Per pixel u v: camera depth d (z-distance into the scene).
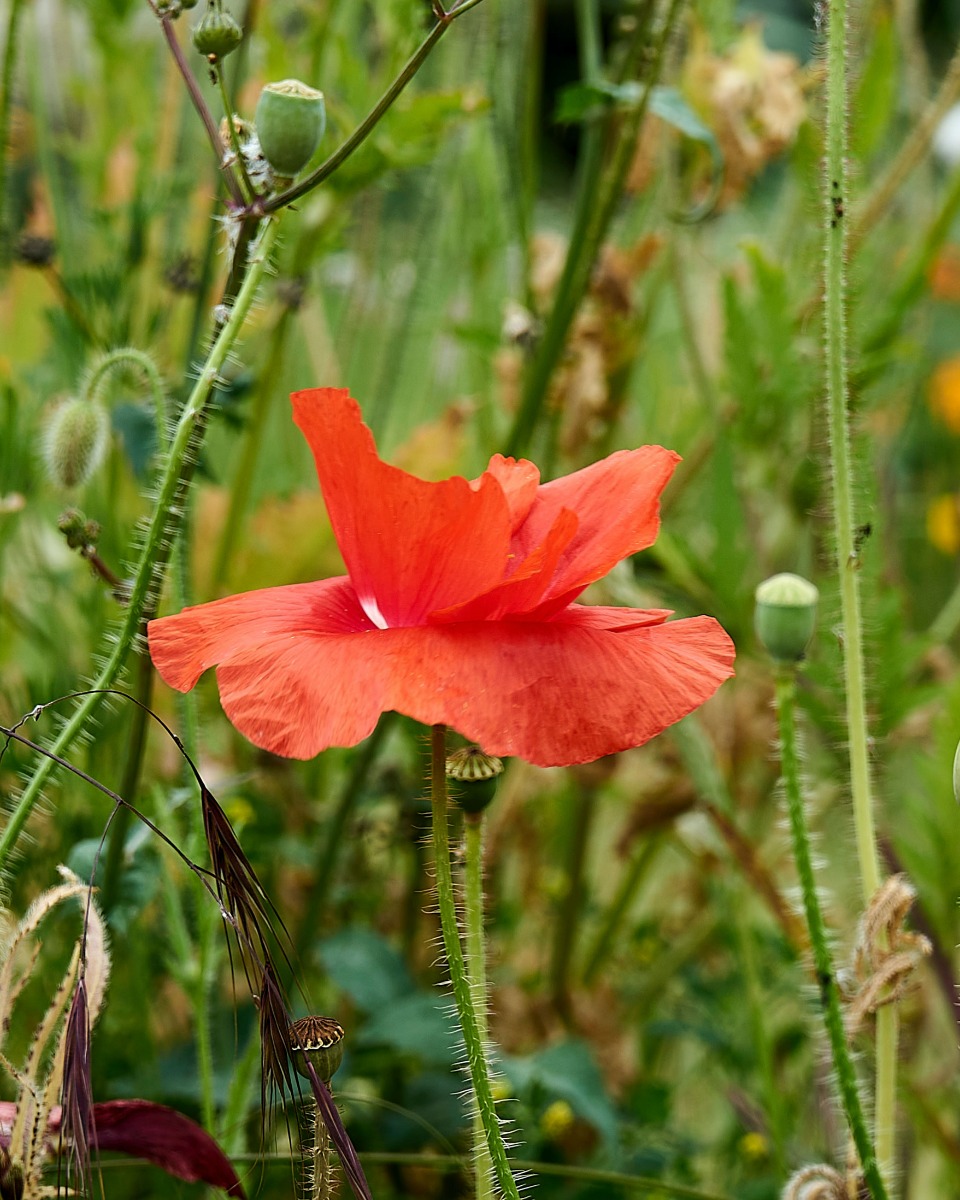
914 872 0.65
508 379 0.78
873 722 0.63
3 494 0.65
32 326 0.79
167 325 0.72
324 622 0.48
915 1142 0.68
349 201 0.69
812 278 0.72
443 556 0.47
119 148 0.77
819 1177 0.52
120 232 0.74
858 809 0.52
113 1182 0.64
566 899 0.76
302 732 0.45
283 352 0.68
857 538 0.52
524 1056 0.77
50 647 0.68
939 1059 0.76
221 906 0.47
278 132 0.49
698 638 0.48
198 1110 0.64
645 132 0.76
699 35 0.78
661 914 0.90
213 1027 0.66
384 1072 0.70
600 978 0.79
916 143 0.70
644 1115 0.72
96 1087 0.62
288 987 0.66
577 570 0.47
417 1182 0.68
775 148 0.75
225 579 0.70
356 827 0.72
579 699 0.46
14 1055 0.62
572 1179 0.67
